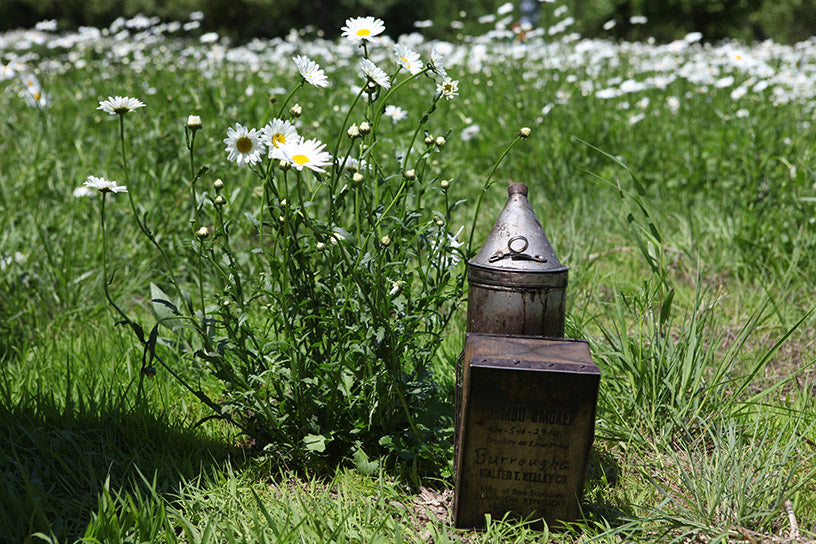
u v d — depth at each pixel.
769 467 2.90
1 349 4.14
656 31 31.67
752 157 5.98
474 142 7.43
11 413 3.24
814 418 3.35
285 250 2.71
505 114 7.77
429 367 3.79
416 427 3.02
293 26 36.69
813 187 5.50
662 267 3.45
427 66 2.79
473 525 2.76
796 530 2.70
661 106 8.41
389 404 3.02
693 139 7.02
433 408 3.19
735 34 32.38
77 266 5.02
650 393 3.41
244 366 3.03
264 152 2.73
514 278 2.77
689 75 8.67
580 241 5.45
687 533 2.65
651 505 2.89
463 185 6.90
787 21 32.75
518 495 2.71
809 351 4.11
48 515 2.71
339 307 2.89
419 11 39.75
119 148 6.45
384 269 2.91
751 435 3.31
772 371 3.99
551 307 2.82
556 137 6.75
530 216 2.88
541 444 2.63
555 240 5.42
